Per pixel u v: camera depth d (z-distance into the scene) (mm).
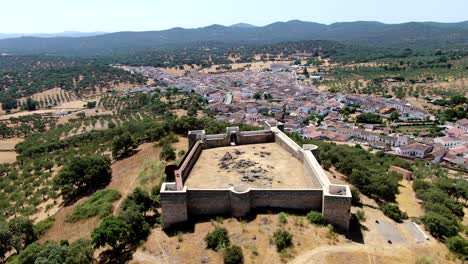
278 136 69750
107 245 49688
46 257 44938
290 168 57812
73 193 92125
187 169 55969
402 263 44219
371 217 58812
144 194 57312
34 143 170625
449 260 48812
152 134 113688
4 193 106562
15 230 65812
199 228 46750
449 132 181125
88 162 93062
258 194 48719
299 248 42750
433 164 136250
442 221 57562
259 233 44781
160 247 44875
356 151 126500
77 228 66062
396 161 124750
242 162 59562
